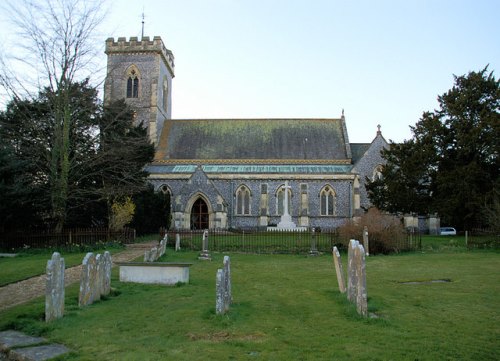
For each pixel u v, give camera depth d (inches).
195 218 2016.5
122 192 1349.7
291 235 1318.9
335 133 2332.7
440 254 1095.0
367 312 457.7
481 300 533.0
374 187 1814.7
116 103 1567.4
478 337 384.5
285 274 776.3
